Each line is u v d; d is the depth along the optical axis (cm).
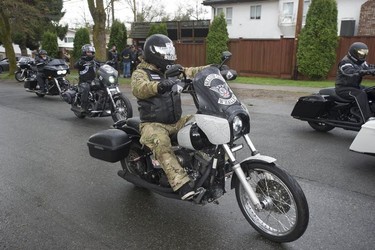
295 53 1823
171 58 360
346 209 394
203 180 339
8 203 424
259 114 936
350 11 2506
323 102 686
